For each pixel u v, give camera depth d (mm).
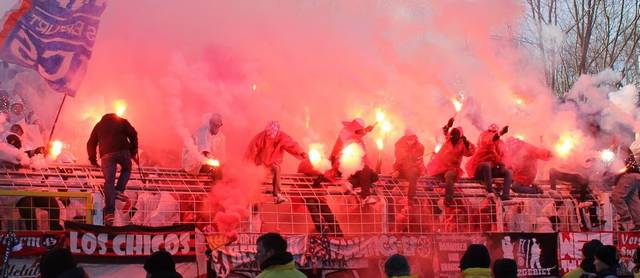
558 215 18141
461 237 16156
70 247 13203
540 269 16578
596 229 18266
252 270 14547
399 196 16906
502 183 18109
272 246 8867
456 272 16031
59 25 14930
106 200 13938
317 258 14977
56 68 14852
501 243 16391
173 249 13992
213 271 14211
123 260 13594
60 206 14344
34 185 14242
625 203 18297
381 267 15508
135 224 14633
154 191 15102
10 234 12688
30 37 14688
